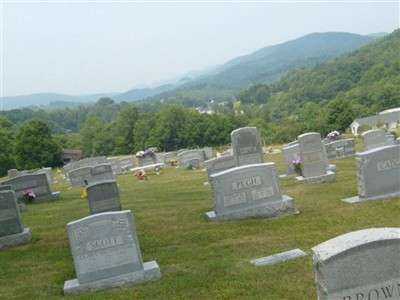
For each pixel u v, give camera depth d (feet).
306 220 37.45
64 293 27.45
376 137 77.92
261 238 34.06
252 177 39.78
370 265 16.80
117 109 591.78
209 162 70.49
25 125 200.75
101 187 46.16
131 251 28.12
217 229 37.50
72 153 221.46
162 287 26.63
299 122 285.02
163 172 95.96
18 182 67.51
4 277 32.50
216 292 24.97
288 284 24.59
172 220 42.73
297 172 62.08
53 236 42.57
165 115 284.82
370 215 36.24
